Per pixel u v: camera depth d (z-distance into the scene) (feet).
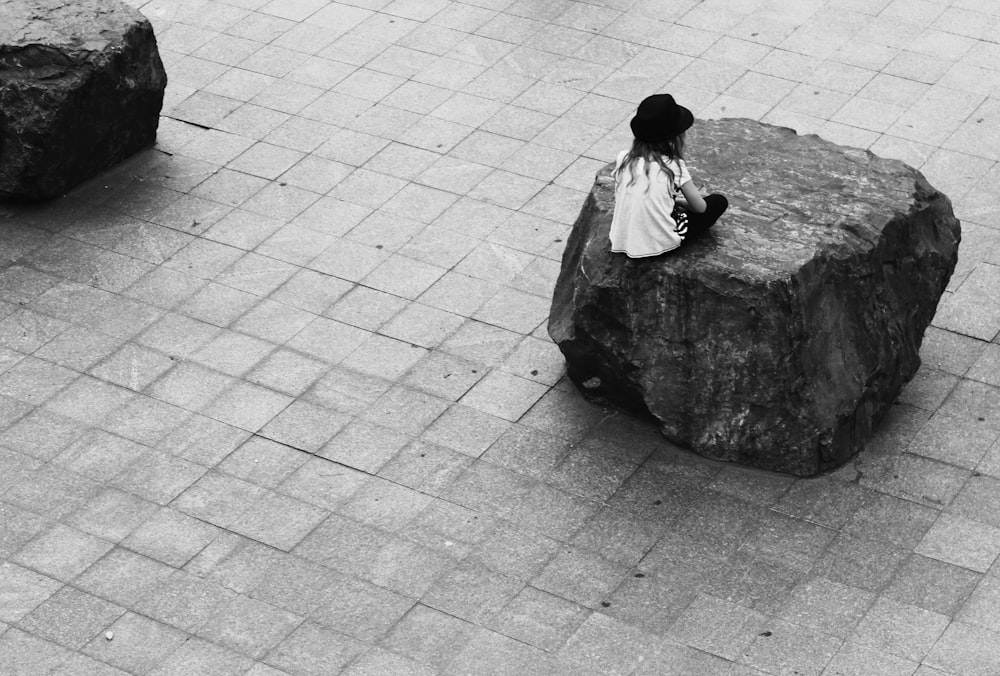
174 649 34.47
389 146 52.11
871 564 35.99
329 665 33.91
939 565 35.88
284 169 51.24
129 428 40.93
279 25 59.36
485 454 39.65
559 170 50.52
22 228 48.88
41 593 36.06
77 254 47.65
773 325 36.70
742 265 37.01
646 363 38.42
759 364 37.22
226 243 47.91
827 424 37.78
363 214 48.88
